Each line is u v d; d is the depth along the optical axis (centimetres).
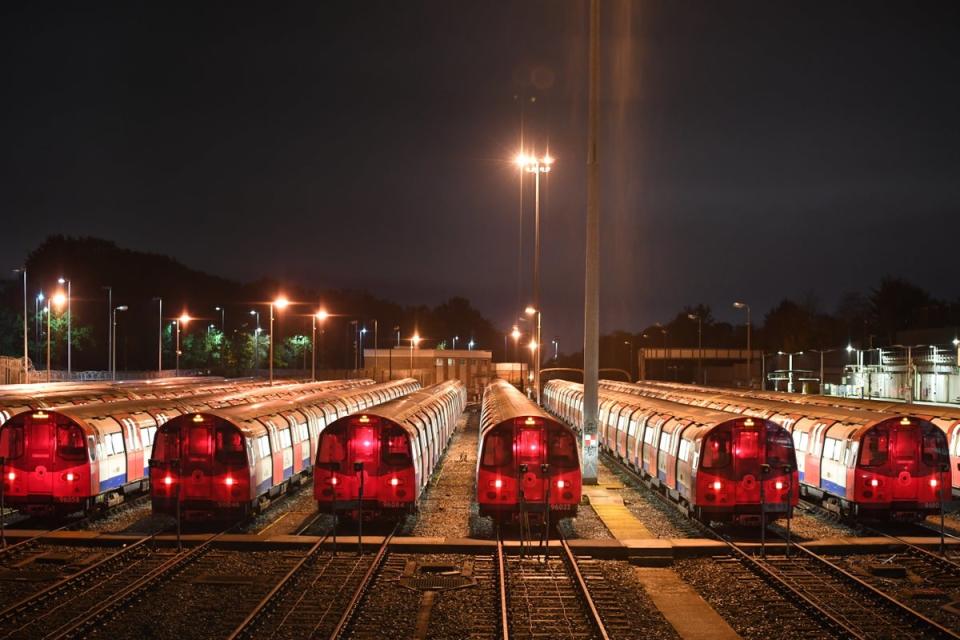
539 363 6531
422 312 19662
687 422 2545
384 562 1959
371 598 1677
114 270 13200
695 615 1587
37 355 10175
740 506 2247
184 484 2336
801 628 1508
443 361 11731
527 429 2239
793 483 2241
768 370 11338
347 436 2302
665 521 2494
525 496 2216
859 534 2348
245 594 1697
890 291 13425
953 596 1706
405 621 1540
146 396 3947
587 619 1555
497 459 2231
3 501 2331
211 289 15200
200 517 2348
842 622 1515
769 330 15938
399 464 2302
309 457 3212
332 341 16550
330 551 2058
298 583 1784
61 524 2431
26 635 1446
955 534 2359
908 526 2473
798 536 2309
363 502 2291
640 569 1945
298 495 3012
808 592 1723
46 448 2395
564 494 2227
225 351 11969
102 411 2625
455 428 5475
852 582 1777
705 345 17262
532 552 2048
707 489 2252
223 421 2347
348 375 11738
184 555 1961
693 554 2023
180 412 3081
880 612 1598
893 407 3198
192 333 12781
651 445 2933
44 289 12581
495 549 2050
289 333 15125
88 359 11788
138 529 2345
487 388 6438
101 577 1817
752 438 2262
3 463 2192
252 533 2316
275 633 1471
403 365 11719
